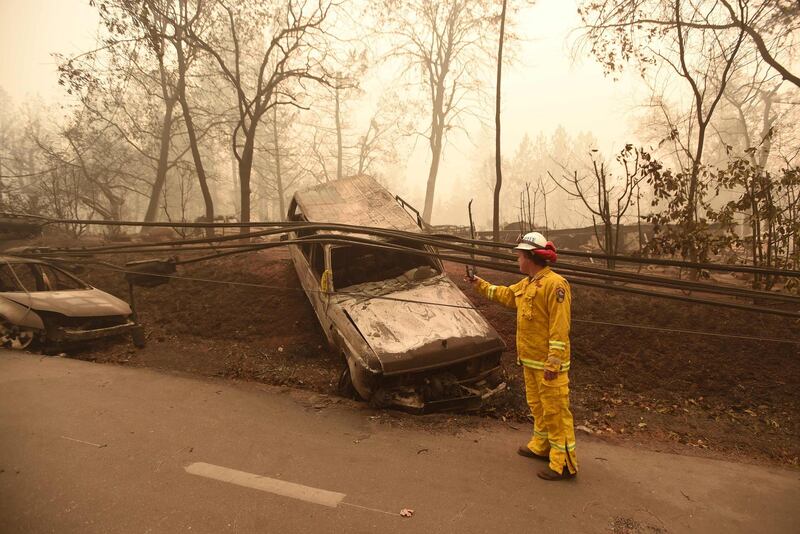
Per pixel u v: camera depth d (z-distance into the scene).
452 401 5.04
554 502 3.39
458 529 3.02
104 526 2.97
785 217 7.19
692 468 4.09
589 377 6.29
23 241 13.52
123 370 6.30
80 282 8.34
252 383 6.03
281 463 3.85
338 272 6.88
